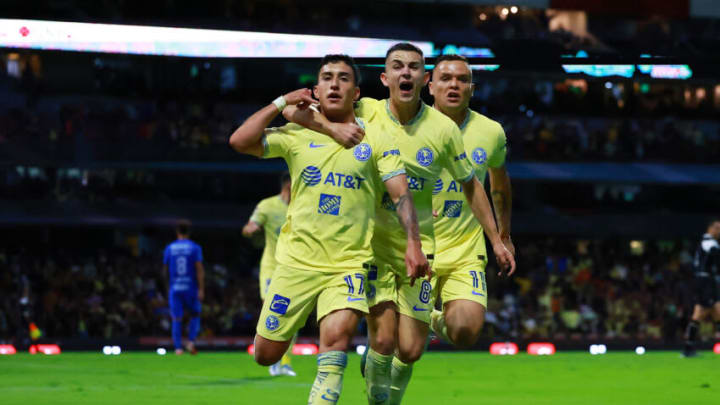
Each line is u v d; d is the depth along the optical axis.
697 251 18.42
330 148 6.07
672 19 33.59
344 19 33.06
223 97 34.03
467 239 7.53
